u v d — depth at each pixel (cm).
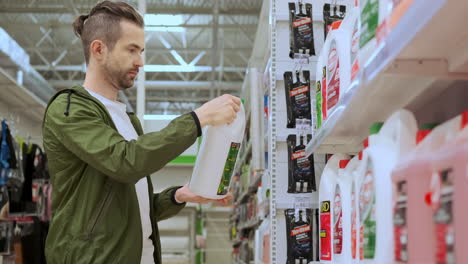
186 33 1090
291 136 284
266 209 348
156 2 953
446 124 90
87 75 186
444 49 92
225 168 192
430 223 83
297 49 290
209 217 1352
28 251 520
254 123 381
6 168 456
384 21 101
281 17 294
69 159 166
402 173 93
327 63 184
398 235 95
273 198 281
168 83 1227
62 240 162
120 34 177
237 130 190
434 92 118
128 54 179
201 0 948
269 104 304
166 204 209
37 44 998
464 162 71
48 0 905
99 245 161
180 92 1386
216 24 1017
